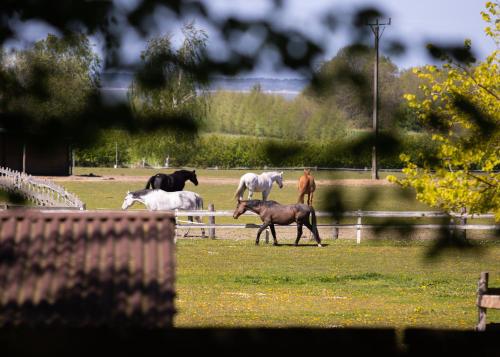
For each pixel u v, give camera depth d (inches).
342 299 1212.5
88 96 163.9
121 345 360.8
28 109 162.2
